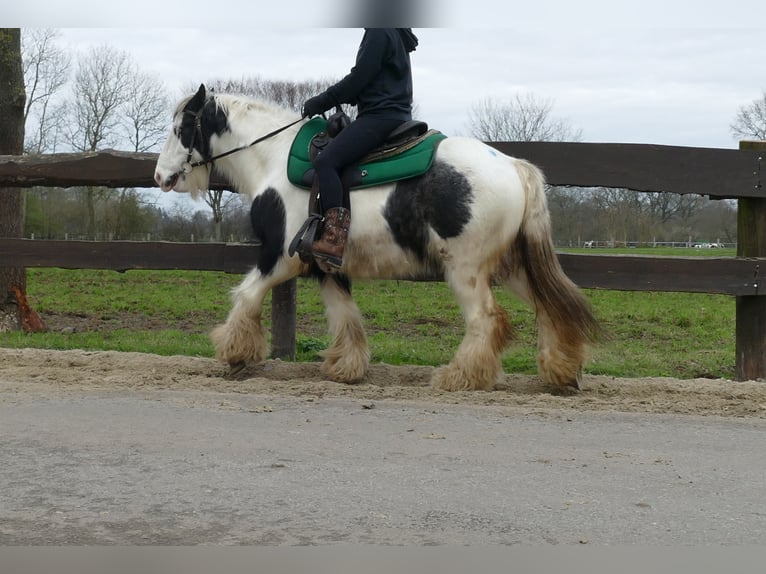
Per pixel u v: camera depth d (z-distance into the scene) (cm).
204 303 1408
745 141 755
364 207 643
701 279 741
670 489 420
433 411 584
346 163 640
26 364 751
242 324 688
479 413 580
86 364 755
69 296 1509
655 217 2878
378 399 627
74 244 843
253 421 546
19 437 498
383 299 1423
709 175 741
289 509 384
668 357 898
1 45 1082
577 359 652
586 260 754
